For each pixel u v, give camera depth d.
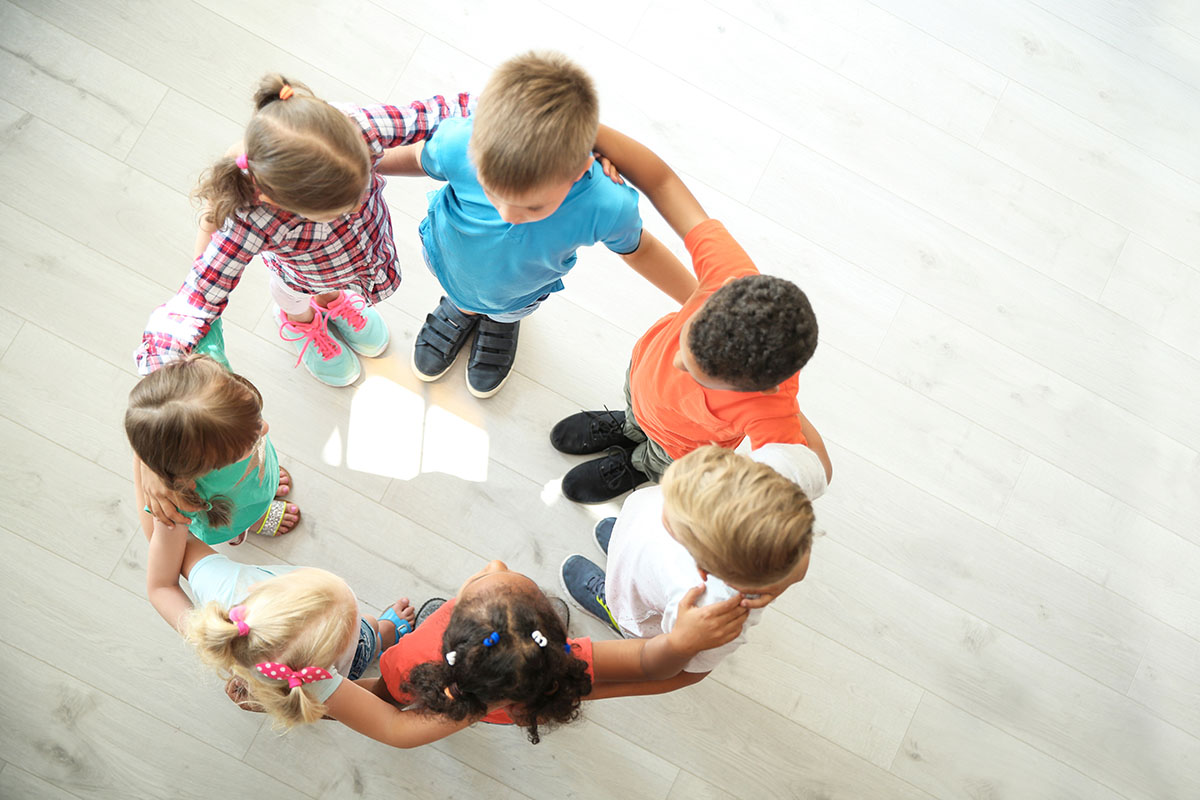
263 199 1.36
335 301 1.94
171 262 2.12
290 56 2.21
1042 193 2.35
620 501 2.17
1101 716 2.14
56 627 1.96
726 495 1.18
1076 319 2.30
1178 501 2.24
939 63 2.37
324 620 1.40
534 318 2.21
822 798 2.07
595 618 2.11
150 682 1.97
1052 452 2.24
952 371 2.26
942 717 2.12
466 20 2.27
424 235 1.70
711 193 2.27
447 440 2.15
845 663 2.12
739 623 1.35
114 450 2.04
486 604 1.39
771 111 2.31
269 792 1.96
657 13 2.31
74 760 1.93
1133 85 2.39
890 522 2.19
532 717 1.39
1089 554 2.21
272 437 2.09
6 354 2.04
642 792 2.04
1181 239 2.36
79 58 2.15
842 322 2.26
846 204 2.30
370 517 2.09
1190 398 2.29
